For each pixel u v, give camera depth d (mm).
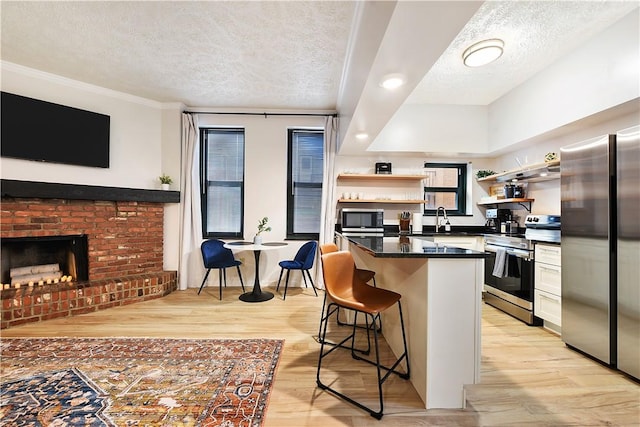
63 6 2127
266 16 2211
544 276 2717
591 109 2508
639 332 1858
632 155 1889
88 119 3357
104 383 1794
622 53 2240
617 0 2037
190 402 1625
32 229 2945
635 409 1623
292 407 1606
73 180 3309
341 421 1510
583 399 1710
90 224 3289
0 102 2857
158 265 3826
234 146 4320
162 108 3941
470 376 1634
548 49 2682
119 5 2115
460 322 1633
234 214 4316
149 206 3740
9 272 3168
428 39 1513
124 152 3666
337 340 2451
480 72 3135
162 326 2719
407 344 1920
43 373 1898
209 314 3043
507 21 2266
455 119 4066
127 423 1458
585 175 2199
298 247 4215
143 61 2902
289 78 3229
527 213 3785
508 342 2467
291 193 4340
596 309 2119
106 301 3186
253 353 2207
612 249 2021
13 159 2959
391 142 4035
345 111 3199
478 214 4500
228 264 3643
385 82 1992
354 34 2385
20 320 2717
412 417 1547
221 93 3641
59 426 1434
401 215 4309
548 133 3074
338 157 4387
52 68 3051
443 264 1631
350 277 2020
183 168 3957
